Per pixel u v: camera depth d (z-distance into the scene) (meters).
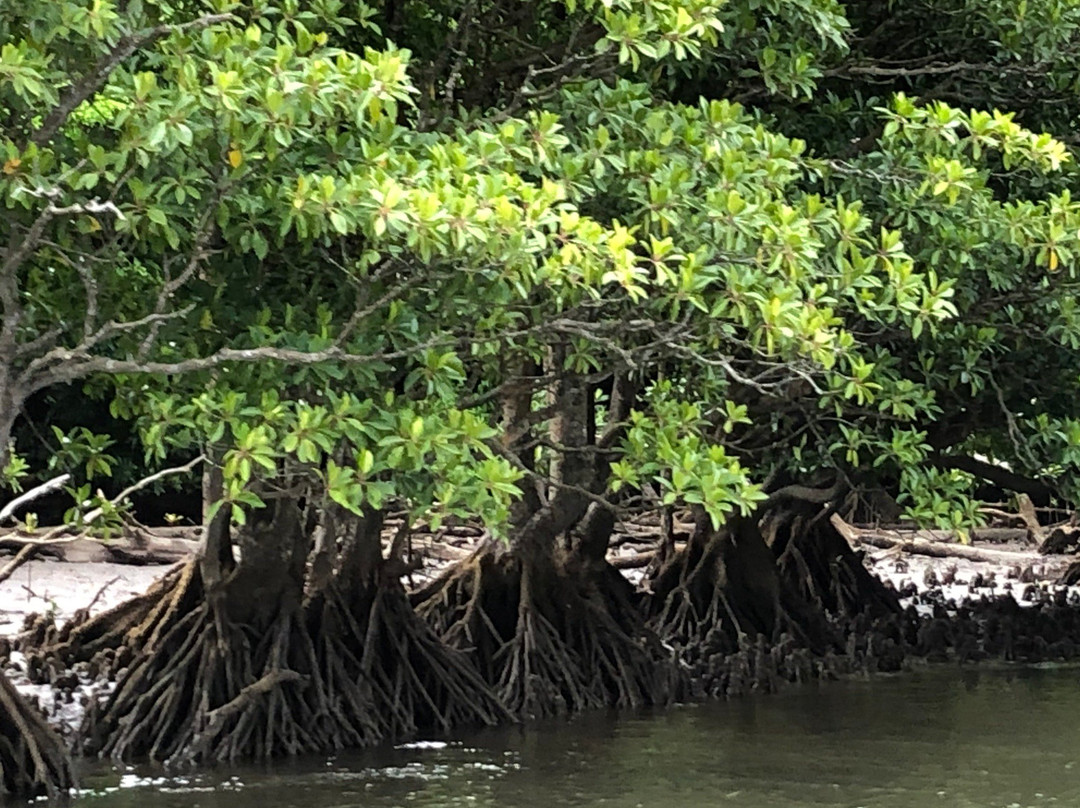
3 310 9.70
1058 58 12.91
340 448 10.07
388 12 11.75
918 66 13.91
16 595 19.11
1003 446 16.17
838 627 19.75
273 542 13.26
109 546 21.83
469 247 8.14
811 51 11.94
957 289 12.52
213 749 12.63
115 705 12.94
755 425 15.54
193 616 13.36
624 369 11.04
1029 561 26.91
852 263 10.18
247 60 8.10
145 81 7.85
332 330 9.41
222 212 8.34
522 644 15.30
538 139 9.40
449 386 9.21
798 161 11.08
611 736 13.96
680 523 20.47
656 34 9.54
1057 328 12.52
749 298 9.11
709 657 17.23
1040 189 13.45
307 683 13.27
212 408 8.62
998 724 14.56
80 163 8.06
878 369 12.57
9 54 7.45
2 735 11.03
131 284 10.01
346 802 11.19
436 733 14.06
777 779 11.98
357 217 8.02
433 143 9.41
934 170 10.87
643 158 9.77
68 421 21.97
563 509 15.17
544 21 12.06
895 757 12.89
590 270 8.45
